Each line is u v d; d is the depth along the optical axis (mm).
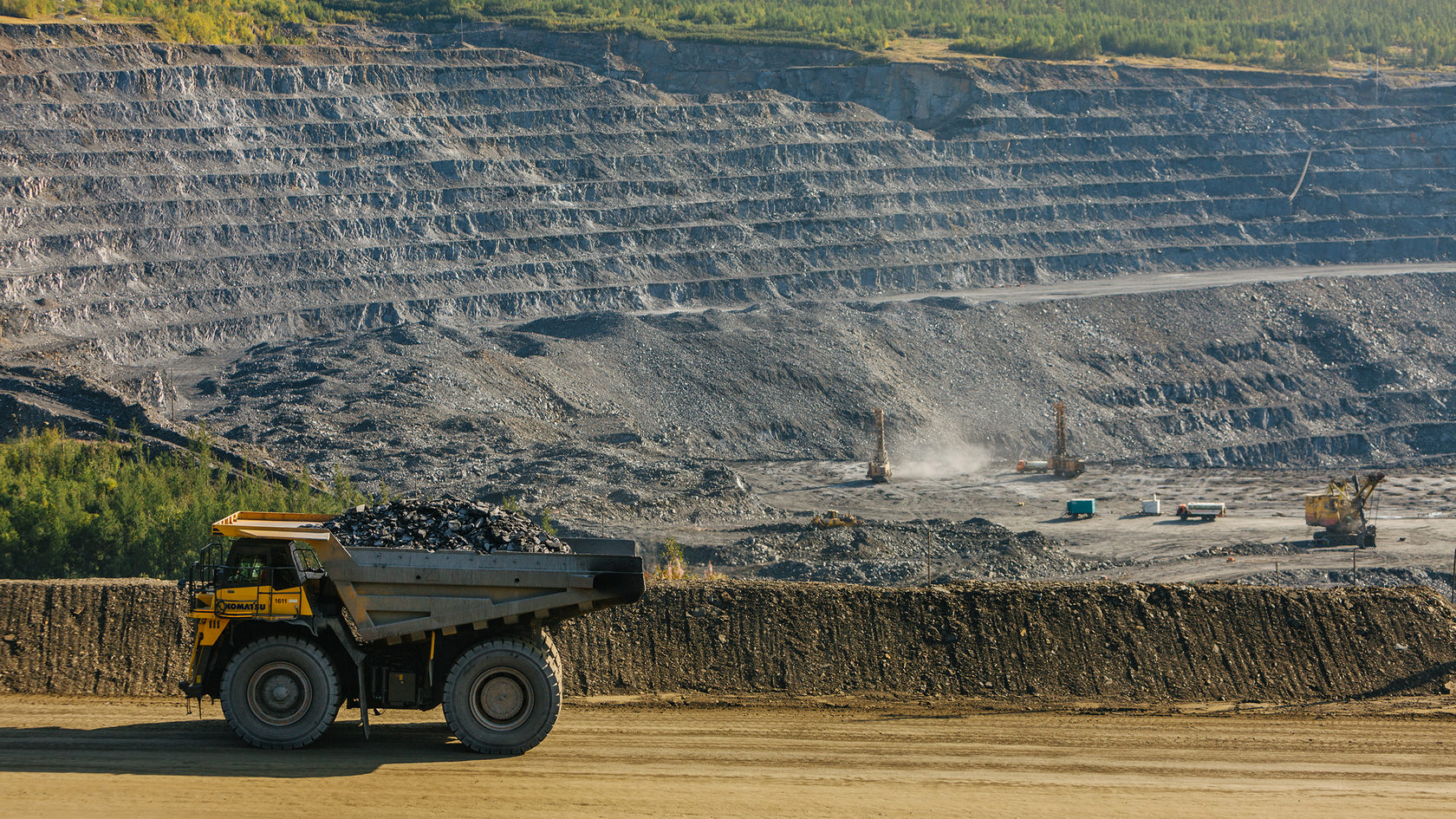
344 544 31969
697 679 42000
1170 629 45062
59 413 134375
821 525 126688
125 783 29500
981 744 35125
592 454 151875
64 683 39188
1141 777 32469
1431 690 43344
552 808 28703
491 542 32906
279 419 158500
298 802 28531
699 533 122000
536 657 32188
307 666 31906
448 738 33812
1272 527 136375
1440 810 30547
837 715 38594
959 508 150750
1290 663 44375
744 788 30578
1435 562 115062
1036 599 45656
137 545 80562
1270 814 30078
